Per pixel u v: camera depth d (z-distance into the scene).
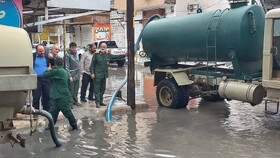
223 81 9.99
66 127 8.59
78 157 6.47
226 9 10.19
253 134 8.01
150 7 32.16
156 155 6.58
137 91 14.63
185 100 11.03
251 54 9.67
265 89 8.66
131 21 10.75
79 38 39.72
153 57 12.51
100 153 6.69
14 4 9.50
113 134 8.02
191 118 9.68
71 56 10.69
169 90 11.09
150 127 8.67
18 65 4.80
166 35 11.61
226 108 11.08
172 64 12.55
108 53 10.95
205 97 12.43
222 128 8.55
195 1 28.66
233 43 9.63
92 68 10.74
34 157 6.45
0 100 4.75
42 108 9.68
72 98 10.74
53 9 12.17
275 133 8.08
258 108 10.95
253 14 9.58
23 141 5.09
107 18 37.75
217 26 10.04
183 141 7.48
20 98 4.88
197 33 10.61
